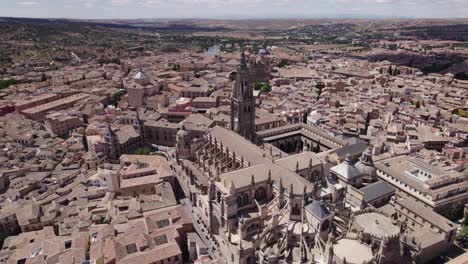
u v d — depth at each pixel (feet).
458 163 586.04
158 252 367.04
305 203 366.02
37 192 520.42
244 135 613.52
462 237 430.20
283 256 352.08
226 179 419.74
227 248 386.52
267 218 407.85
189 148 620.49
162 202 469.57
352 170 482.28
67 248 379.55
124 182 518.78
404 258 324.80
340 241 334.03
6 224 444.14
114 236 396.16
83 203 480.23
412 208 449.06
